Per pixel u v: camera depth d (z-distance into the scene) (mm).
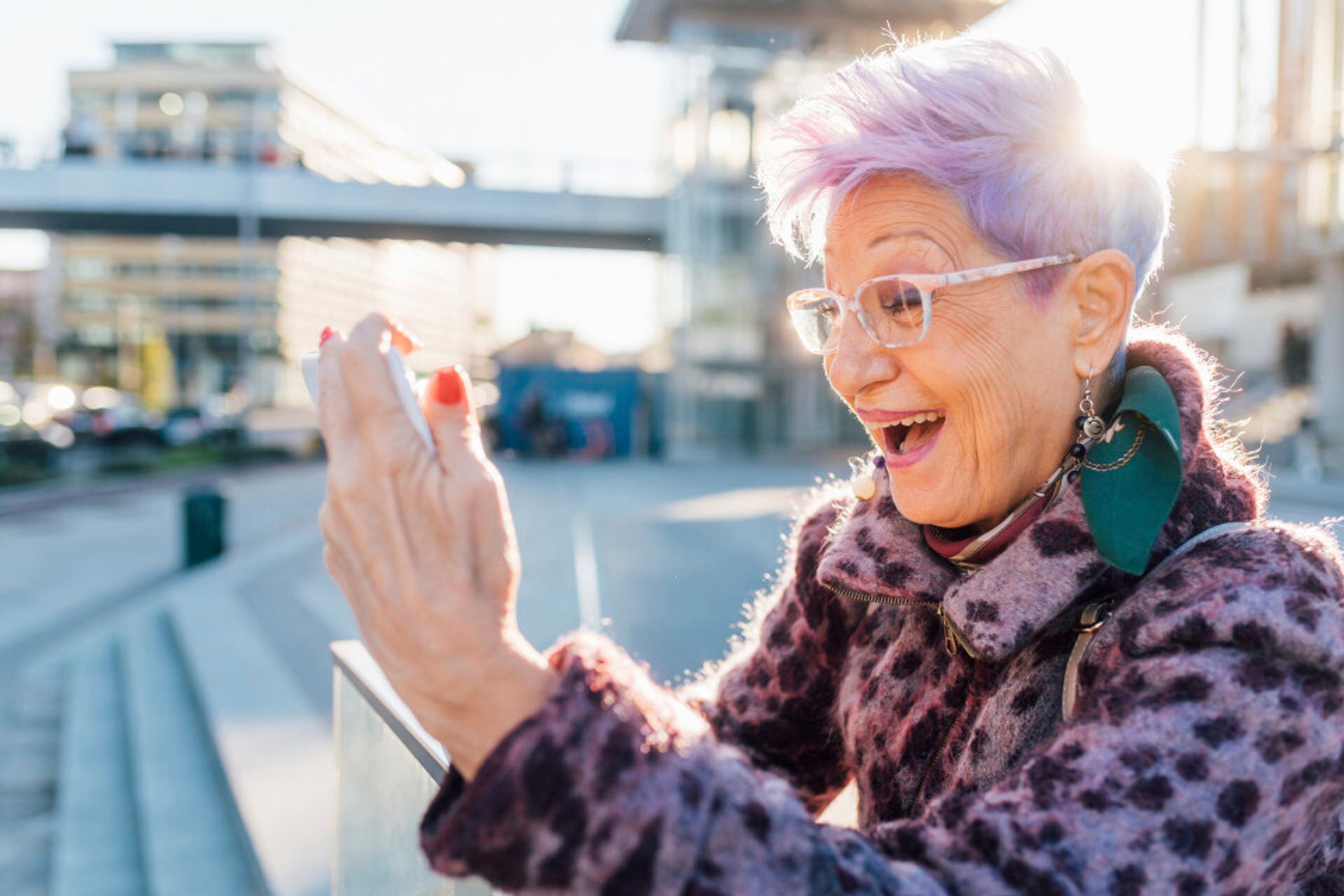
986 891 591
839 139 787
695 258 25281
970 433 788
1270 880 638
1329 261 13820
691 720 626
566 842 550
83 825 4133
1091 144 767
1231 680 632
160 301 84562
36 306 86812
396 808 1109
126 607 8453
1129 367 862
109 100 87125
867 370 804
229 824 3814
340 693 1397
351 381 602
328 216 28688
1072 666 754
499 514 591
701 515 12438
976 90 750
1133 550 720
